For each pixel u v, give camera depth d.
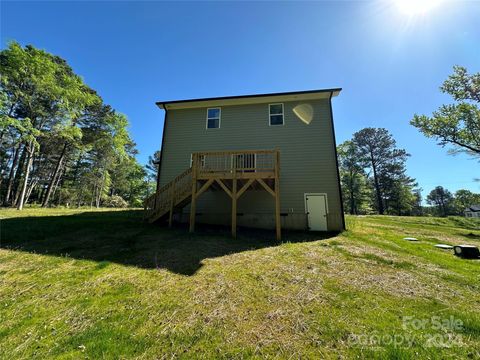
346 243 6.69
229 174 7.60
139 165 35.31
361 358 1.92
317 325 2.44
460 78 12.98
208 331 2.33
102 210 14.48
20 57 13.58
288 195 9.50
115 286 3.49
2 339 2.22
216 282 3.67
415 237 8.67
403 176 30.12
